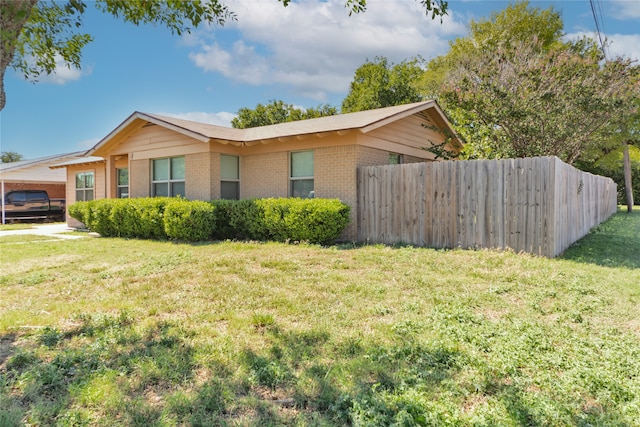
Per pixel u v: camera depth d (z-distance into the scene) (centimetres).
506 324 405
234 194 1220
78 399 265
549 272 627
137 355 332
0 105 286
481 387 278
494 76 1336
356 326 404
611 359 321
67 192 1848
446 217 888
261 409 256
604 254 826
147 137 1309
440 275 619
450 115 1517
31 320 427
